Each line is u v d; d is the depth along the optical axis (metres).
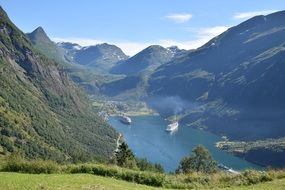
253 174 46.81
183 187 44.19
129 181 44.34
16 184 34.88
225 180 46.72
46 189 33.88
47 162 47.19
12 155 49.84
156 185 44.22
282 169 49.91
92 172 45.72
